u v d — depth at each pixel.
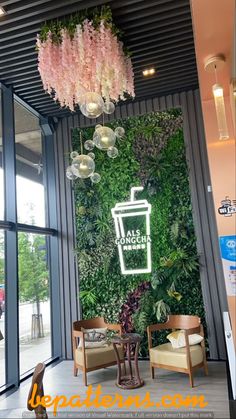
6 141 5.11
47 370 5.14
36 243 5.80
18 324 4.75
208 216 5.40
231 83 2.66
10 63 4.74
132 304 5.56
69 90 3.98
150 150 5.83
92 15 3.90
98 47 3.73
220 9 2.18
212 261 5.28
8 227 4.81
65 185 6.27
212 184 2.66
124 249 5.71
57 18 3.97
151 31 4.31
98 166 6.07
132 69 4.74
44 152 6.46
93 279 5.83
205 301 5.21
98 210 5.92
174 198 5.59
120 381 4.30
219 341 5.08
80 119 6.36
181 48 4.66
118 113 6.11
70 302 5.92
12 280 4.82
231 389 3.91
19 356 4.78
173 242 5.48
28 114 6.12
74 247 6.03
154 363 4.48
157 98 5.93
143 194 5.76
